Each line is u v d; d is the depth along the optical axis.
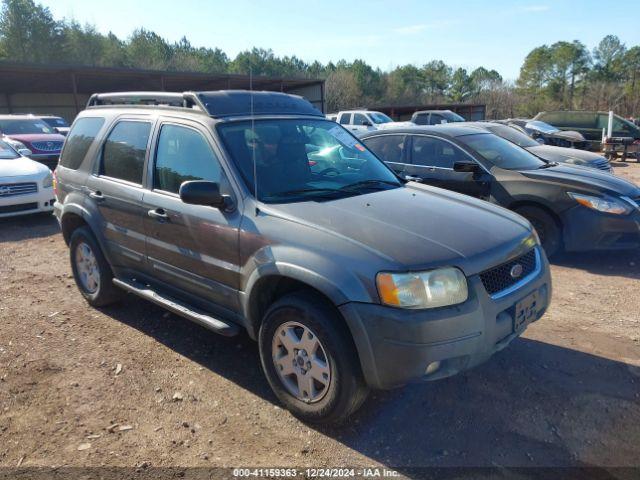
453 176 6.96
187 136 3.95
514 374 3.74
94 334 4.51
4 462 2.91
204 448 3.02
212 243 3.57
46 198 9.17
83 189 4.83
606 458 2.88
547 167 6.93
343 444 3.03
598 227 6.00
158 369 3.90
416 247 2.94
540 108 83.50
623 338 4.31
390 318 2.75
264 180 3.62
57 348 4.25
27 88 34.09
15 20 57.62
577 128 21.84
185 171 3.90
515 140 10.03
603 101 71.19
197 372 3.86
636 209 5.98
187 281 3.88
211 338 4.41
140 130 4.38
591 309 4.96
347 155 4.38
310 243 3.05
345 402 2.97
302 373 3.18
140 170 4.27
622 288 5.53
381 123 23.97
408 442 3.04
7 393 3.60
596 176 6.46
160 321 4.76
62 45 59.84
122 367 3.93
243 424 3.23
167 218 3.89
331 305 3.03
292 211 3.30
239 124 3.91
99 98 5.24
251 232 3.32
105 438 3.12
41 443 3.07
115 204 4.41
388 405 3.39
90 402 3.49
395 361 2.78
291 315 3.13
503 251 3.14
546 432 3.10
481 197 6.76
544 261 3.56
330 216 3.24
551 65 87.88
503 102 85.19
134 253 4.34
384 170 4.46
